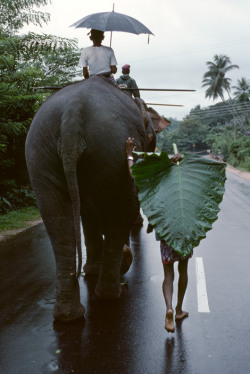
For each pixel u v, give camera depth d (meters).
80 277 6.27
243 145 57.00
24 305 5.23
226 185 26.62
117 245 4.99
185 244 3.88
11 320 4.74
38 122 4.48
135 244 8.89
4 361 3.81
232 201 17.59
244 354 3.96
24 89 13.12
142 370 3.66
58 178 4.38
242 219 12.62
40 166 4.39
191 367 3.72
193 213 3.96
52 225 4.40
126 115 4.70
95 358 3.86
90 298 5.38
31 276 6.52
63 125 4.24
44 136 4.38
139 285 5.98
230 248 8.52
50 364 3.75
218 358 3.88
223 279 6.32
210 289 5.85
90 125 4.34
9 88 12.09
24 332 4.41
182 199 4.01
